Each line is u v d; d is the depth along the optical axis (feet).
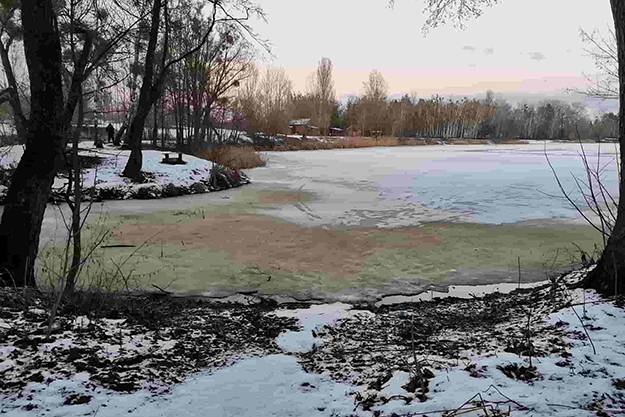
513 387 7.88
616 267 12.93
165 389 8.63
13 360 9.37
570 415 6.80
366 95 256.11
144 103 50.65
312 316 15.57
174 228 33.73
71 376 8.77
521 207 42.47
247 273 23.24
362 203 45.65
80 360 9.64
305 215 39.42
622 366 8.59
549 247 28.32
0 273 15.80
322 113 221.25
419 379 8.54
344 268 24.27
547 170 76.18
